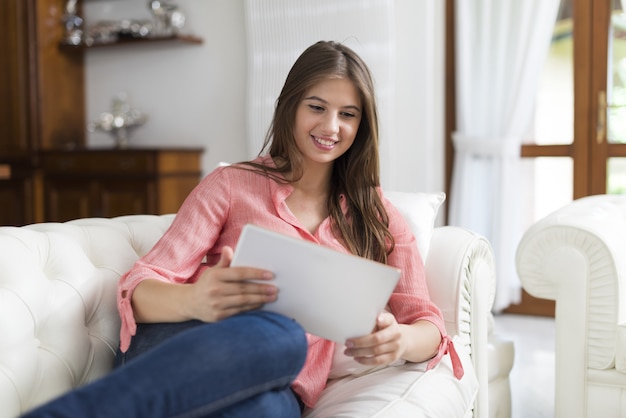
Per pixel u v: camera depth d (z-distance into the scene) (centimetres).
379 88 386
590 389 188
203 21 442
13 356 112
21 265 121
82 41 463
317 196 151
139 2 462
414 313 144
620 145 362
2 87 453
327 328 116
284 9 402
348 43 389
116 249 145
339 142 143
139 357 99
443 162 397
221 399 99
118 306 126
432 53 389
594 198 240
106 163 423
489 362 193
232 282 111
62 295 125
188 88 450
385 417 118
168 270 130
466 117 377
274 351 104
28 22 445
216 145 445
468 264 167
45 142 450
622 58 360
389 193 179
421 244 168
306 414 133
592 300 187
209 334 101
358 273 108
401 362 142
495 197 372
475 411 168
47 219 443
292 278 110
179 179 428
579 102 368
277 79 409
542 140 378
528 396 256
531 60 364
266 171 145
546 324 366
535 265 196
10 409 109
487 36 371
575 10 366
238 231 139
